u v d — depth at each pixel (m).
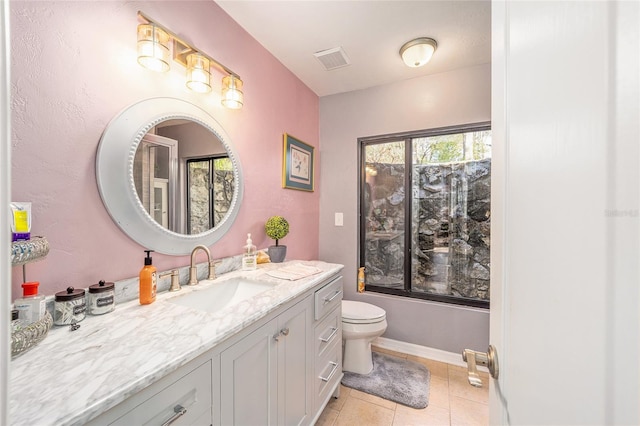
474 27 1.58
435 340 2.09
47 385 0.52
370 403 1.58
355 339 1.86
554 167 0.35
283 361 1.08
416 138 2.27
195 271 1.22
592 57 0.28
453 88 2.06
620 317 0.25
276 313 1.03
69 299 0.79
